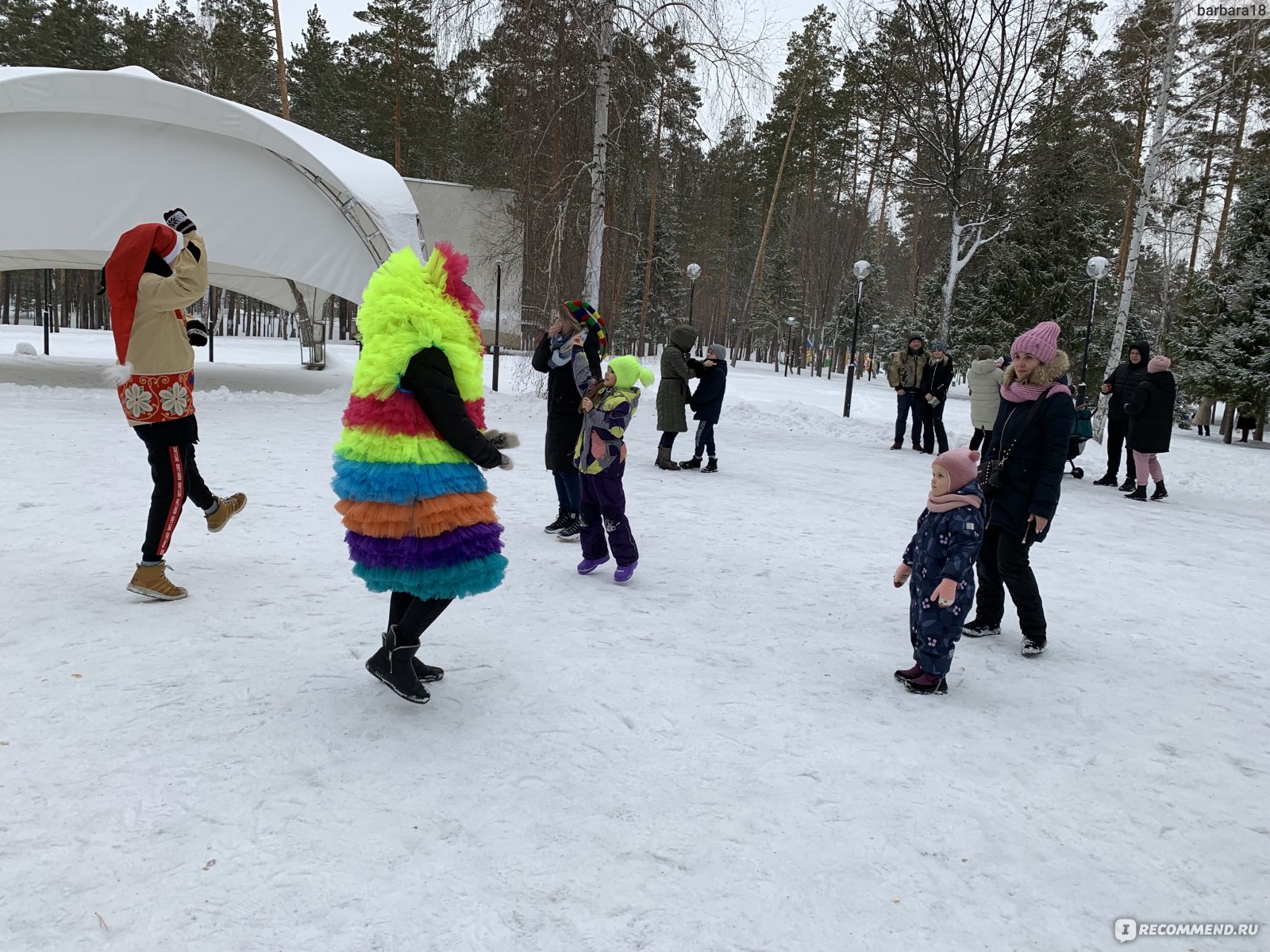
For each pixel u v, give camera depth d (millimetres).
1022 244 27938
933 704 4027
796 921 2357
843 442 15000
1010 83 21531
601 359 6637
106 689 3471
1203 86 18188
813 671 4316
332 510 6906
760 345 58438
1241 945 2396
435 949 2141
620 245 19891
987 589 5125
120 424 10602
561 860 2557
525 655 4215
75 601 4480
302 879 2369
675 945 2223
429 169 38938
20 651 3793
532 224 17172
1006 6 20703
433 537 3266
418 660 3871
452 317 3324
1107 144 23828
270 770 2939
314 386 17531
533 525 7160
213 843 2504
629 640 4543
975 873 2666
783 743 3471
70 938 2082
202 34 36156
